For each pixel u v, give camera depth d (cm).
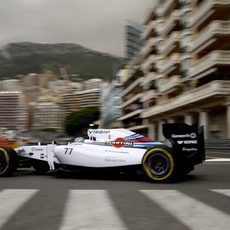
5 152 716
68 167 698
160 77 4172
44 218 358
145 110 4869
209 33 2581
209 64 2564
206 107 2848
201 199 456
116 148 673
